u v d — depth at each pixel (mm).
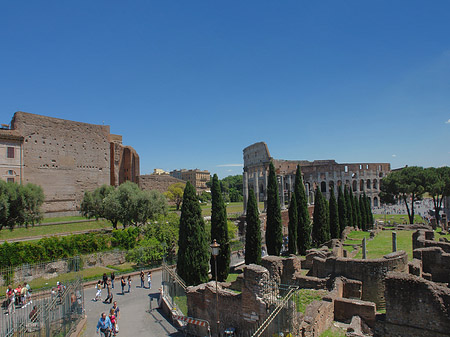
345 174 140875
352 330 17609
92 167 89250
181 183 122500
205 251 28625
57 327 20266
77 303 24719
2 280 33125
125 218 56625
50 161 78562
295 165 149875
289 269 26266
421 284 16188
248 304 19922
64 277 37000
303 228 41594
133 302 31109
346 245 44219
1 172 67812
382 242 44938
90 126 89875
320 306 18562
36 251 37188
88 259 41625
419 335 16094
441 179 82625
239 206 127188
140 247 43344
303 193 42312
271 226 37094
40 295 30109
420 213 110500
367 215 74375
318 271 25828
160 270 42719
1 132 68250
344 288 23234
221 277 30641
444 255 24828
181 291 27344
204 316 23141
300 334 16016
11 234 52188
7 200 44000
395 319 16766
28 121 74250
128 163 116625
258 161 131625
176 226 47844
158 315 27594
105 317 22734
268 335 17938
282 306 17141
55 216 76750
